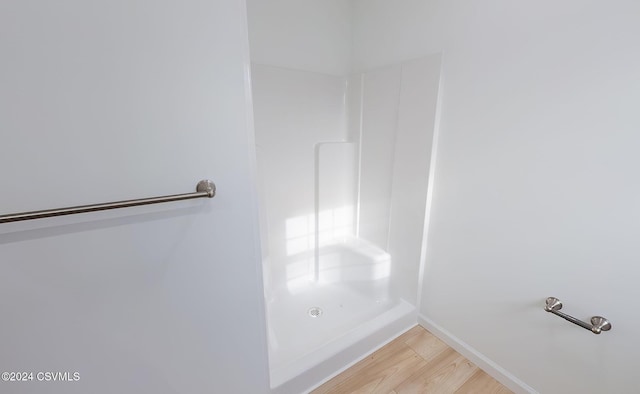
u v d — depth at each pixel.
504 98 1.02
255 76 1.47
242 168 0.76
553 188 0.94
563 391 1.00
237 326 0.87
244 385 0.94
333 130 1.86
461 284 1.32
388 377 1.25
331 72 1.76
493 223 1.14
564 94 0.87
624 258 0.81
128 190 0.61
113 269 0.63
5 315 0.55
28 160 0.51
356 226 1.98
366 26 1.63
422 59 1.30
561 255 0.94
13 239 0.53
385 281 1.74
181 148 0.66
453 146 1.25
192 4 0.60
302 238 1.88
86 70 0.52
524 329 1.09
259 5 1.42
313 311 1.70
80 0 0.50
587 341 0.91
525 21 0.93
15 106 0.48
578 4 0.80
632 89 0.74
